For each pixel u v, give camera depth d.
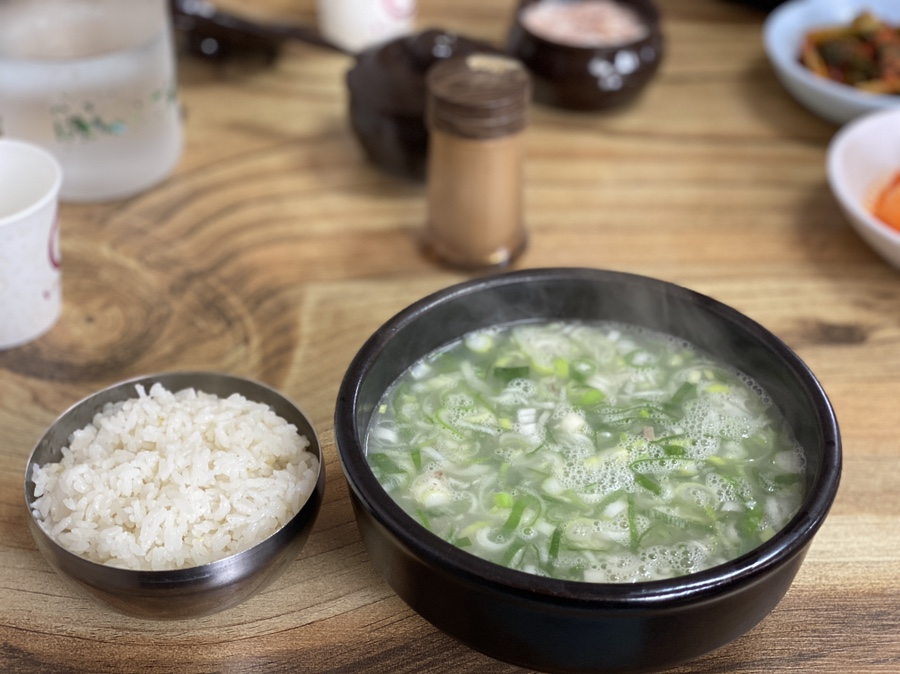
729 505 0.30
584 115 0.56
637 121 0.56
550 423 0.33
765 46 0.59
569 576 0.28
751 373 0.34
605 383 0.35
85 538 0.30
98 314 0.43
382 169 0.52
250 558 0.30
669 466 0.32
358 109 0.49
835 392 0.40
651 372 0.35
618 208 0.49
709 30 0.64
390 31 0.60
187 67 0.60
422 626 0.31
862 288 0.45
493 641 0.27
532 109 0.57
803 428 0.31
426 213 0.47
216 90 0.58
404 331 0.33
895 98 0.52
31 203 0.42
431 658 0.30
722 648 0.30
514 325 0.37
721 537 0.29
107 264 0.46
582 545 0.29
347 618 0.31
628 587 0.25
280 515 0.31
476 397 0.34
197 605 0.30
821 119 0.56
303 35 0.54
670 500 0.31
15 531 0.34
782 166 0.53
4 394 0.39
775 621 0.31
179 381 0.36
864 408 0.39
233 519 0.31
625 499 0.31
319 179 0.51
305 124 0.55
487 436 0.33
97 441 0.33
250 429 0.33
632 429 0.33
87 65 0.44
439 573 0.26
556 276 0.35
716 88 0.59
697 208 0.50
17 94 0.45
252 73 0.59
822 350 0.42
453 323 0.35
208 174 0.51
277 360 0.41
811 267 0.46
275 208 0.49
